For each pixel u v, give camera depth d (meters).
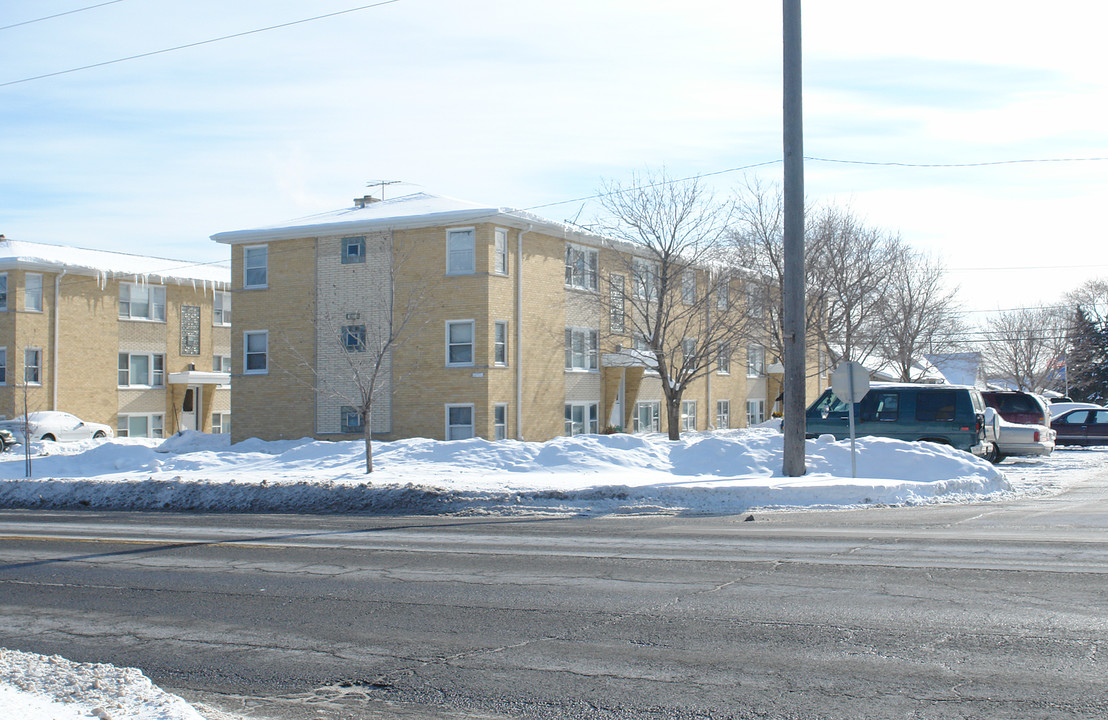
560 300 36.72
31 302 43.50
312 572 10.58
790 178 18.38
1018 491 19.03
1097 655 6.62
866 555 10.65
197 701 6.27
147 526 15.38
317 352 35.53
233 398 36.94
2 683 5.91
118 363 46.91
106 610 8.94
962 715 5.55
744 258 36.72
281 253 36.41
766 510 15.83
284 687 6.51
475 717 5.82
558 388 36.38
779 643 7.12
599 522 14.59
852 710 5.68
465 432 33.16
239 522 15.80
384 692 6.34
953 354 78.38
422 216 33.62
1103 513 14.59
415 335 33.91
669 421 34.72
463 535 13.32
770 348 38.69
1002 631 7.26
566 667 6.72
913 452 19.47
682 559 10.71
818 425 23.88
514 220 33.78
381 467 23.12
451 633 7.75
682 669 6.59
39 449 35.75
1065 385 66.94
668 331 39.91
